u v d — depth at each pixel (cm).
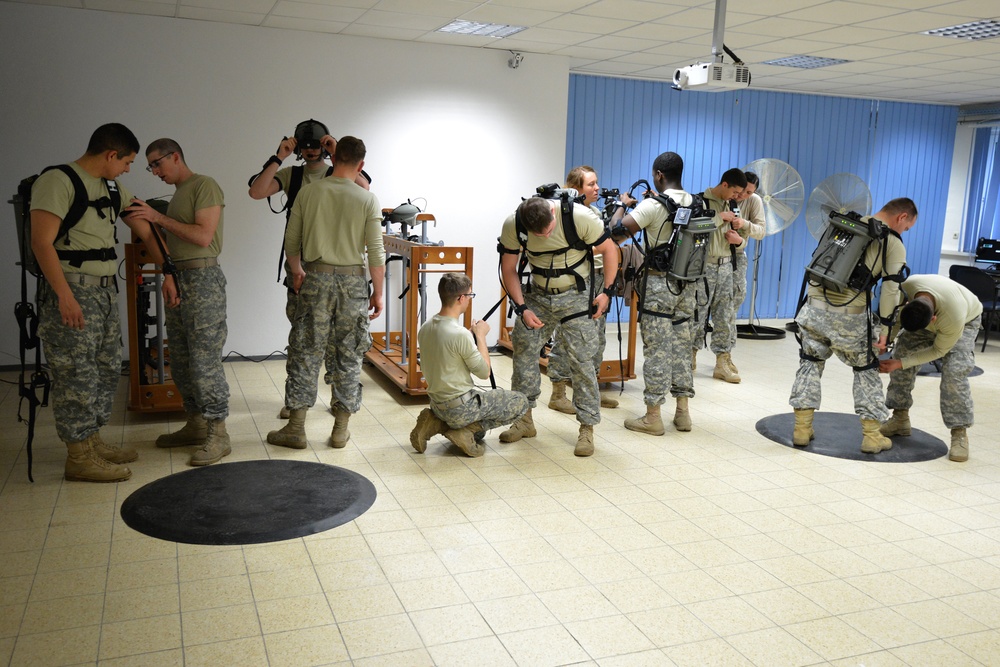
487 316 417
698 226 434
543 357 616
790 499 372
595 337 413
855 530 339
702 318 479
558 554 305
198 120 610
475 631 249
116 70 583
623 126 841
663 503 361
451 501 353
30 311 346
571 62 754
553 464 408
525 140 720
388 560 295
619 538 322
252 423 464
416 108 676
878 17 535
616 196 539
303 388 409
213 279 389
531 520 336
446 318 395
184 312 386
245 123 624
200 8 555
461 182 702
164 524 316
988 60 671
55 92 571
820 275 419
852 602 277
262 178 430
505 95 705
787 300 957
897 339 452
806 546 321
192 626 246
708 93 868
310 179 448
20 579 271
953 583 294
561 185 741
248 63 617
